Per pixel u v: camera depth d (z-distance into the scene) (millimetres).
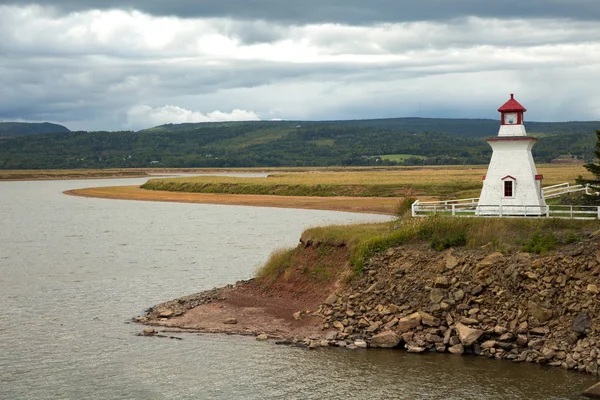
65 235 102062
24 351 43719
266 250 82812
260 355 42375
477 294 44156
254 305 51688
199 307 52156
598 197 60594
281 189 173750
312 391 37188
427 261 47781
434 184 157125
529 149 58406
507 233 48969
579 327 39781
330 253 53438
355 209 132375
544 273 43125
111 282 64062
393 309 45281
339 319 46438
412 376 38406
